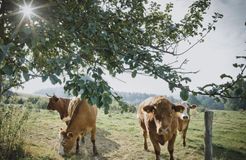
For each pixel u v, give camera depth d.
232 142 14.80
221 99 2.93
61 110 16.12
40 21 3.47
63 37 3.72
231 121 26.78
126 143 12.82
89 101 3.01
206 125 9.59
